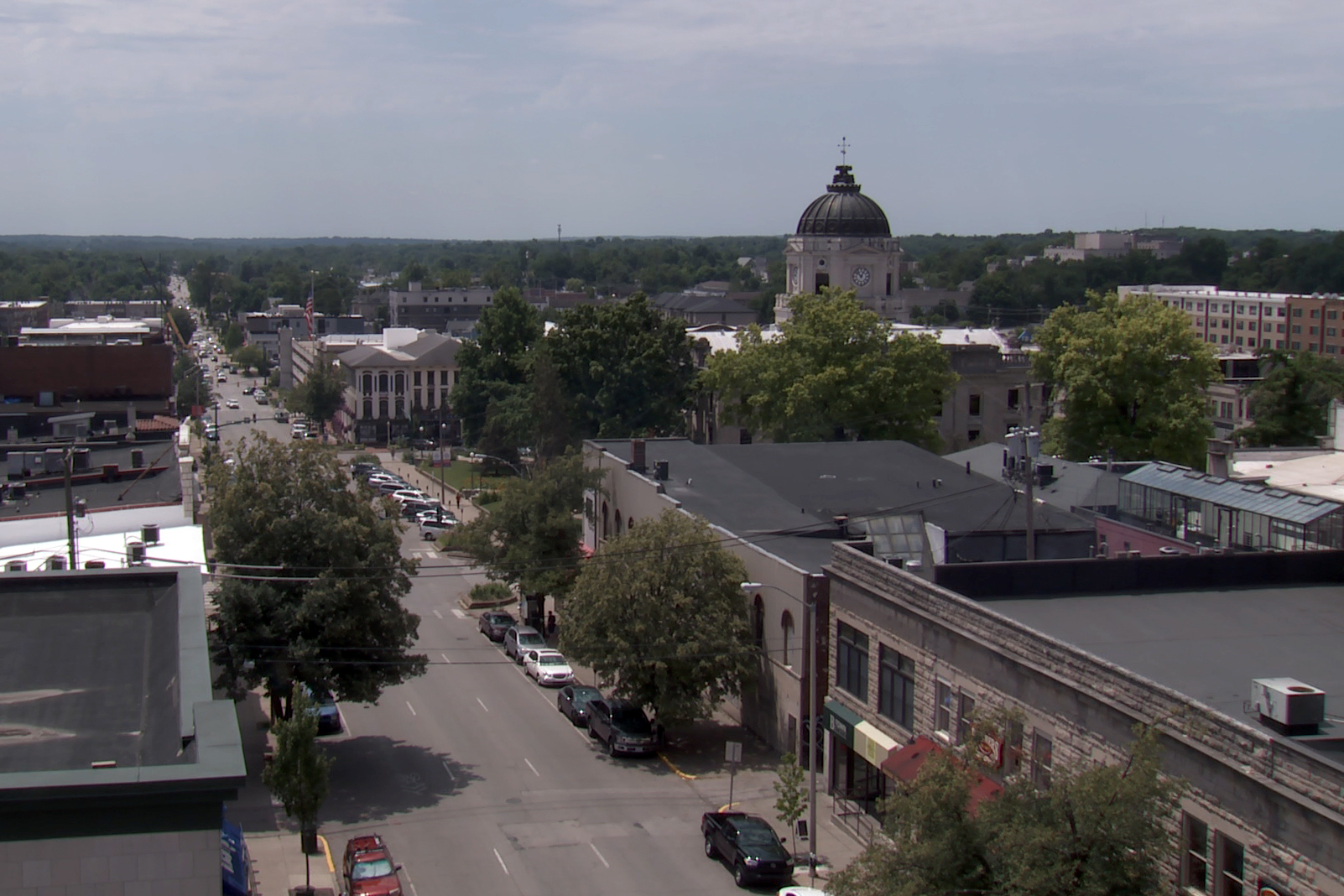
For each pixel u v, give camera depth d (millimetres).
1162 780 25688
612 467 76375
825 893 30141
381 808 45656
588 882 39219
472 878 39500
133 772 18000
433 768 50125
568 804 46156
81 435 82688
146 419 96688
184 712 20156
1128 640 35781
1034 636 34094
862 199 139000
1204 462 88125
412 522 107688
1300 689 27703
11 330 194125
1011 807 25766
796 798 40375
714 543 52969
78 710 22062
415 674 51500
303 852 38438
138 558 49500
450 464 145375
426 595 83500
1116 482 64875
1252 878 26078
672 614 51156
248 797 47062
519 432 122438
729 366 101000
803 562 52781
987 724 30031
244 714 57594
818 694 48312
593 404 118562
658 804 46281
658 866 40531
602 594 52094
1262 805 25797
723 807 45750
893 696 42500
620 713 53344
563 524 71812
